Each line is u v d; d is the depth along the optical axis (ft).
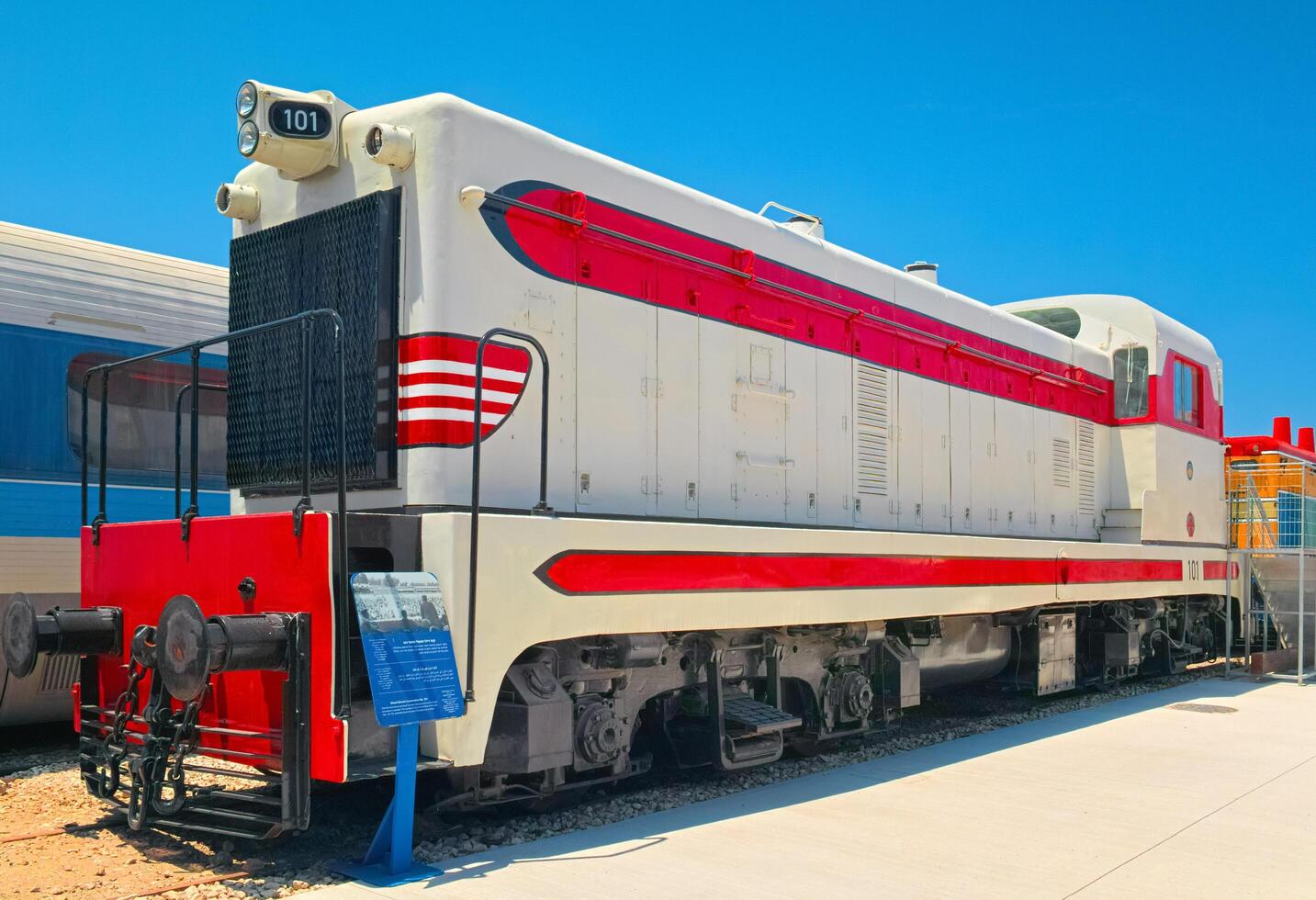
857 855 14.88
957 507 28.14
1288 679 39.86
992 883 13.71
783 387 22.71
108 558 17.49
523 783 16.43
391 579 13.76
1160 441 36.04
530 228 17.47
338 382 13.56
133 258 27.14
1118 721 28.58
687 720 19.95
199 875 13.84
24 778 20.57
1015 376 31.27
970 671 28.27
